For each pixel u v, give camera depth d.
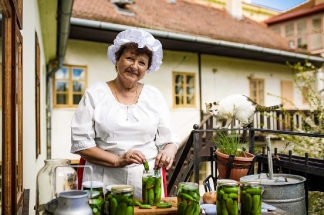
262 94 12.90
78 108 2.02
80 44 9.28
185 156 3.85
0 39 1.52
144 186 1.79
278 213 1.86
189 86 11.12
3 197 1.57
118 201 1.54
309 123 5.39
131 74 2.01
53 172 1.63
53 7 5.44
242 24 14.51
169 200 1.93
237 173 3.22
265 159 3.44
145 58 2.02
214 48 10.57
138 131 2.04
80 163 2.14
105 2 10.12
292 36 16.22
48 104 8.84
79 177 2.12
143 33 1.97
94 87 2.05
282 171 3.42
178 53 10.88
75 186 1.66
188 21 11.94
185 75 11.02
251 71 12.56
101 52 9.55
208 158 3.54
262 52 11.17
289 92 13.66
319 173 2.85
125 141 2.03
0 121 1.54
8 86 1.70
